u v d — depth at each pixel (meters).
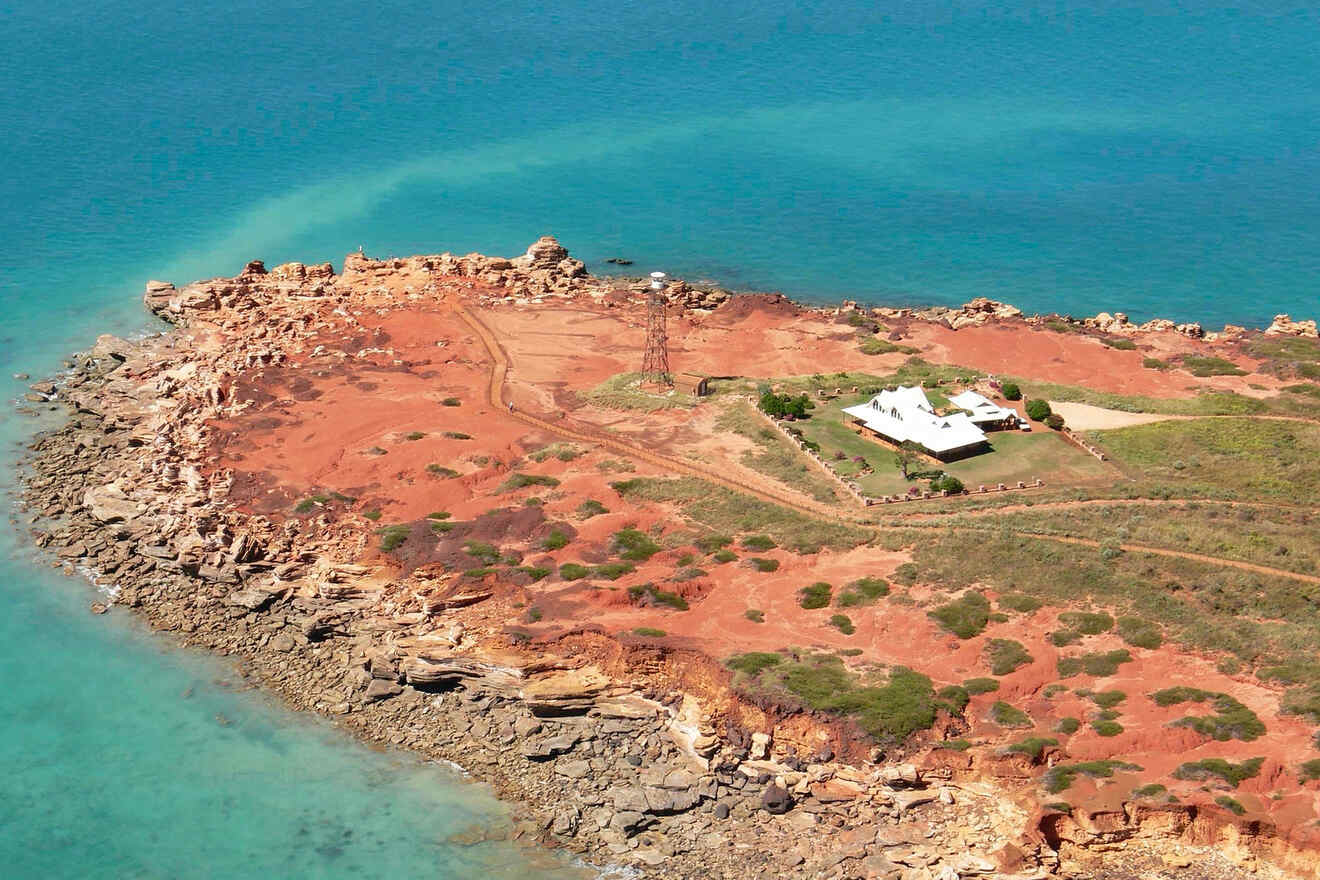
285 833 87.94
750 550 111.69
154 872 84.88
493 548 113.25
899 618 101.06
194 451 131.88
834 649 97.94
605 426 139.25
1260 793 81.69
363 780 92.69
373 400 145.12
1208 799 80.94
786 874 82.31
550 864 84.75
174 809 90.19
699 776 89.94
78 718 99.12
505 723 96.75
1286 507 119.50
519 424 139.88
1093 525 113.69
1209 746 86.00
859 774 87.44
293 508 120.88
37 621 111.06
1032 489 123.81
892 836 83.88
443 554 112.69
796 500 121.31
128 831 88.31
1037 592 103.25
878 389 148.62
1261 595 100.62
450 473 126.81
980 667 95.62
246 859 85.81
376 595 108.69
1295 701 87.81
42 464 138.12
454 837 87.31
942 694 92.00
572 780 91.12
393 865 85.06
